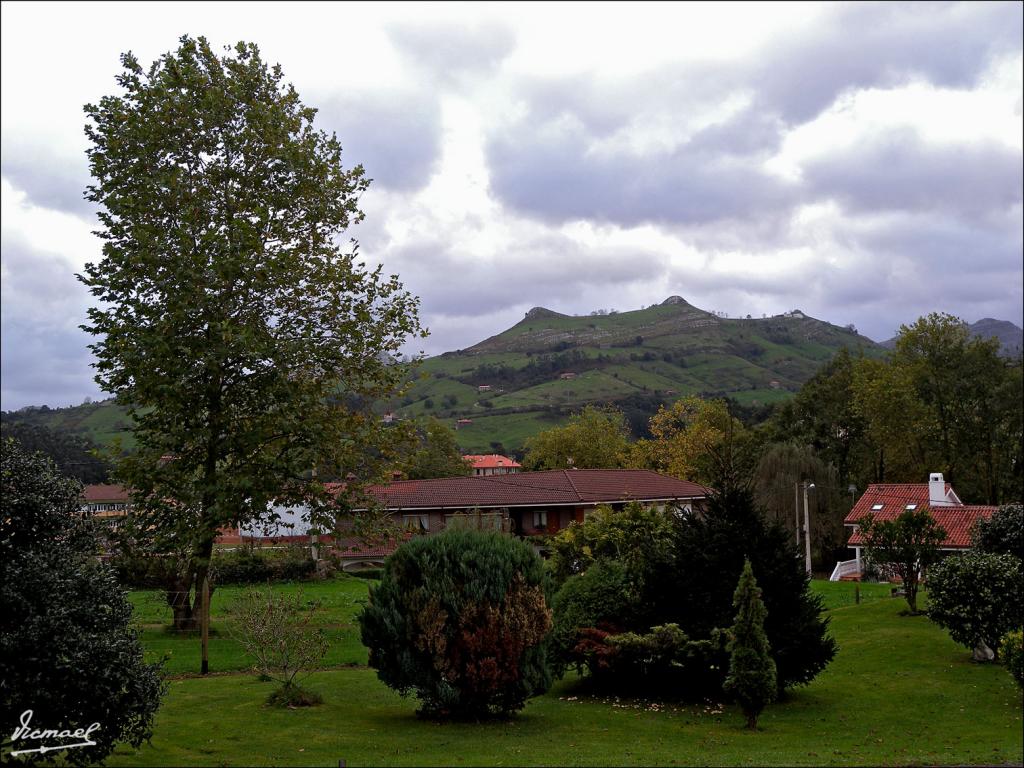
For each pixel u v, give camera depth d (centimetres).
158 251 2158
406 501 5122
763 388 19038
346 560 4772
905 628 2786
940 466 6216
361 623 1669
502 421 16125
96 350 2208
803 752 1451
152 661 2145
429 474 7606
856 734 1630
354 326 2358
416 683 1608
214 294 2169
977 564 2292
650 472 6091
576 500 5281
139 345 2131
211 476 2228
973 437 6103
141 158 2253
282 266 2227
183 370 2128
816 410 7331
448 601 1608
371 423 2444
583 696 2036
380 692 1919
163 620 2811
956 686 2048
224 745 1394
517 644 1622
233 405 2308
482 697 1627
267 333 2238
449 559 1648
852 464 7112
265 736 1463
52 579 1124
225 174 2323
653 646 1895
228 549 4234
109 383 2242
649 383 19300
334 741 1441
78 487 1270
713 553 1980
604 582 2128
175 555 2414
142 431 2380
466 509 5053
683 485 5750
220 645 2412
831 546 5953
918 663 2320
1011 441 6025
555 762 1319
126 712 1162
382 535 2461
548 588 1719
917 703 1906
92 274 2200
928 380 6153
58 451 6391
